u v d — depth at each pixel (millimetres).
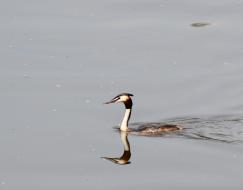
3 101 28516
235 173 22078
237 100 28562
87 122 26562
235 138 24812
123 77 31375
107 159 23328
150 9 41344
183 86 30297
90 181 21781
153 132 25422
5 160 23344
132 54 34375
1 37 36781
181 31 37688
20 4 42062
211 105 28172
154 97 29172
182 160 23109
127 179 21875
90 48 35156
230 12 40781
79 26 38469
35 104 28219
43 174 22328
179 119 26906
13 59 33562
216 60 33531
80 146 24375
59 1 42812
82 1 42875
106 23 38969
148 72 32031
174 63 33188
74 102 28484
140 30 37812
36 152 23922
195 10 41094
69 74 31656
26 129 25828
